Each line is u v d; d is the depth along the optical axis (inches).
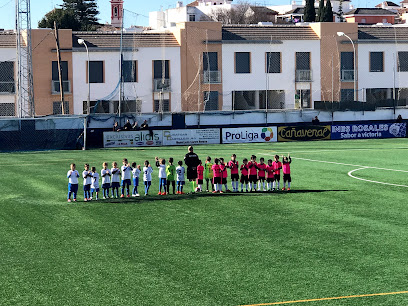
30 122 2448.3
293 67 3243.1
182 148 2453.2
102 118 2642.7
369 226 1073.5
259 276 815.1
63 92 2886.3
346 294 746.2
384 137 2851.9
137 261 888.3
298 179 1601.9
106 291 767.7
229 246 958.4
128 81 3053.6
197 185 1450.5
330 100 3282.5
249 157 2074.3
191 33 3112.7
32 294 762.2
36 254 932.0
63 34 2982.3
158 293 757.9
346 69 3297.2
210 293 756.0
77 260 897.5
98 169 1835.6
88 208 1259.2
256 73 3203.7
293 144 2578.7
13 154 2289.6
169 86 3100.4
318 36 3270.2
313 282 789.2
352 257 890.7
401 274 814.5
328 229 1056.2
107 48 3014.3
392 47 3344.0
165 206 1269.7
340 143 2603.3
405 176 1635.1
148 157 2123.5
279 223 1106.7
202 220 1139.3
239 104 3213.6
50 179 1651.1
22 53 2915.8
